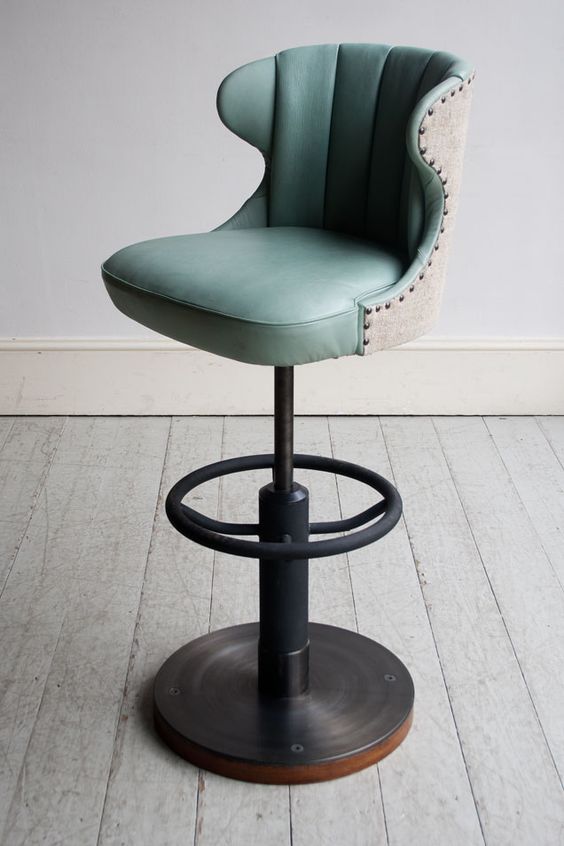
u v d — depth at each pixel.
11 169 2.93
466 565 2.34
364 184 1.69
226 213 3.01
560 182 2.95
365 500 2.65
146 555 2.38
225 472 1.85
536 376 3.15
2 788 1.68
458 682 1.94
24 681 1.94
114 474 2.78
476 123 2.89
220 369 3.12
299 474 2.78
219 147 2.92
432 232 1.49
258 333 1.34
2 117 2.88
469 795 1.67
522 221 2.99
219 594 2.23
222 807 1.64
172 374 3.12
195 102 2.88
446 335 3.12
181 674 1.89
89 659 2.01
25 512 2.57
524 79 2.85
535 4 2.78
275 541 1.71
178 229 3.02
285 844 1.57
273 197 1.79
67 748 1.77
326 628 2.04
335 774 1.69
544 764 1.73
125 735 1.80
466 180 2.95
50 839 1.58
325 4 2.81
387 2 2.80
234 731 1.74
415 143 1.41
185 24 2.80
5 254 3.03
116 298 1.58
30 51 2.81
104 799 1.66
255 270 1.46
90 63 2.83
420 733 1.80
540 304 3.09
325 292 1.39
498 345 3.11
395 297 1.44
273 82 1.73
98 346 3.10
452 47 2.84
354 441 2.99
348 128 1.69
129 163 2.94
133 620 2.13
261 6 2.80
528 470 2.82
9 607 2.17
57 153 2.92
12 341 3.10
